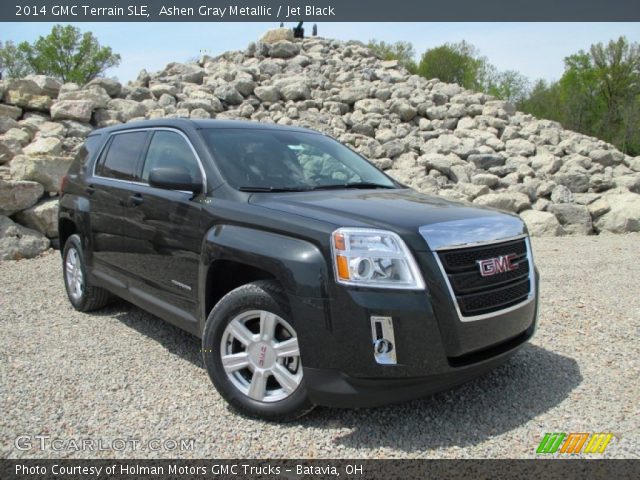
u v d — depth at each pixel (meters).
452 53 32.03
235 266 3.66
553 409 3.58
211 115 13.95
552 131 14.98
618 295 6.15
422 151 13.47
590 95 37.69
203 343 3.57
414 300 3.01
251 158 4.17
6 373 4.04
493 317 3.29
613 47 36.75
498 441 3.20
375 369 2.98
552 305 5.77
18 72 36.75
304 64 19.14
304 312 3.09
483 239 3.32
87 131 11.74
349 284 3.00
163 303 4.21
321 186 4.16
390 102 15.45
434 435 3.26
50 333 4.91
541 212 10.70
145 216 4.30
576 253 8.55
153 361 4.30
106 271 5.00
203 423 3.37
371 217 3.25
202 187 3.91
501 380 4.01
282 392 3.35
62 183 5.84
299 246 3.19
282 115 14.42
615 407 3.61
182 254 3.92
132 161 4.80
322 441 3.18
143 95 14.70
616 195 11.63
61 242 5.95
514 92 40.12
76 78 36.06
